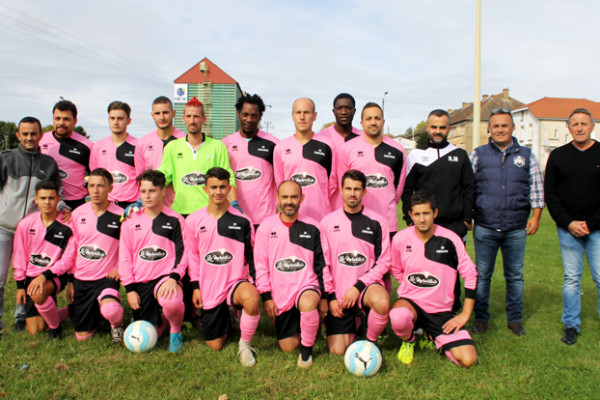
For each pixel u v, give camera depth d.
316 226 4.31
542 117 47.19
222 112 37.91
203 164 4.96
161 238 4.50
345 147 5.12
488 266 4.79
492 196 4.68
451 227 4.71
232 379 3.58
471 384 3.51
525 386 3.47
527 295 6.18
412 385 3.48
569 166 4.46
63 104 5.41
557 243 10.45
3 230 4.73
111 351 4.10
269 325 4.95
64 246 4.77
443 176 4.69
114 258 4.60
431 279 4.15
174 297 4.00
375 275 4.24
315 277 4.25
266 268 4.28
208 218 4.32
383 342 4.37
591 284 6.78
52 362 3.85
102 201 4.58
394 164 4.96
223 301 4.21
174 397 3.28
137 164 5.48
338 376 3.66
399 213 17.08
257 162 5.12
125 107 5.47
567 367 3.82
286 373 3.71
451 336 4.00
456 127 58.22
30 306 4.55
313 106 4.86
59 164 5.45
